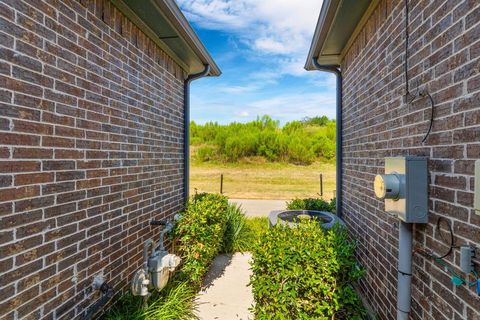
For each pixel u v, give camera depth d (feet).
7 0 4.99
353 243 7.87
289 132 61.16
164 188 12.14
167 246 12.21
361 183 10.48
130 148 9.30
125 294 8.65
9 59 5.03
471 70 4.50
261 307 7.27
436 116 5.49
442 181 5.25
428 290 5.66
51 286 5.98
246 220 19.93
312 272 7.02
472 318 4.38
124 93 8.91
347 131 12.67
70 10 6.54
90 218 7.28
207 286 11.88
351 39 11.46
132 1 8.59
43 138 5.79
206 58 13.61
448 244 5.03
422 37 6.05
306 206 16.34
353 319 7.21
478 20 4.35
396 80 7.38
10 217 5.07
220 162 57.77
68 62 6.48
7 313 4.99
